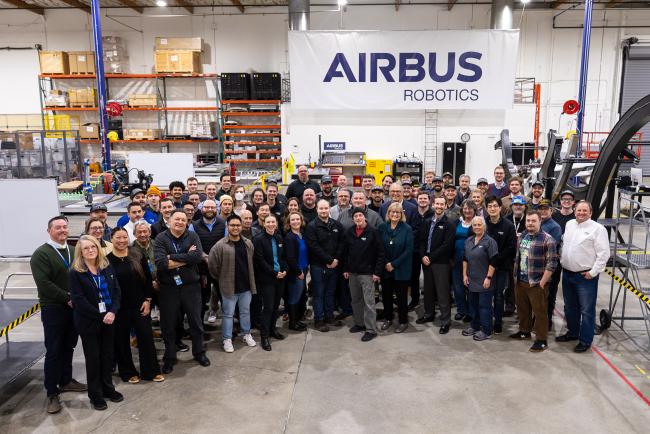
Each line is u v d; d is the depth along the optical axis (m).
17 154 10.66
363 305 5.33
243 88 15.09
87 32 15.84
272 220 4.90
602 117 16.02
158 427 3.59
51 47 15.94
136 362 4.71
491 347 4.95
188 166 7.96
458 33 12.59
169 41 15.20
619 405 3.85
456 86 12.83
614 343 5.01
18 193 5.69
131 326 4.56
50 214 5.73
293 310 5.39
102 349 3.84
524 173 9.70
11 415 3.75
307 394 4.05
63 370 4.06
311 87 12.90
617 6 15.32
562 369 4.44
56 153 11.41
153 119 16.14
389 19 15.48
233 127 15.39
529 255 4.81
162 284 4.37
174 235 4.39
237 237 4.78
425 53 12.71
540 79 15.88
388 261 5.32
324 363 4.62
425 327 5.53
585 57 9.76
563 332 5.34
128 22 15.79
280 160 15.24
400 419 3.68
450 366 4.53
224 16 15.67
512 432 3.51
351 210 5.54
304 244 5.41
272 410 3.81
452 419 3.68
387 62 12.77
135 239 4.46
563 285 4.98
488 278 4.97
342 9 15.47
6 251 5.78
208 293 5.46
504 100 12.87
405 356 4.76
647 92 15.93
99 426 3.60
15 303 4.32
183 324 5.24
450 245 5.26
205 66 15.95
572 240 4.75
